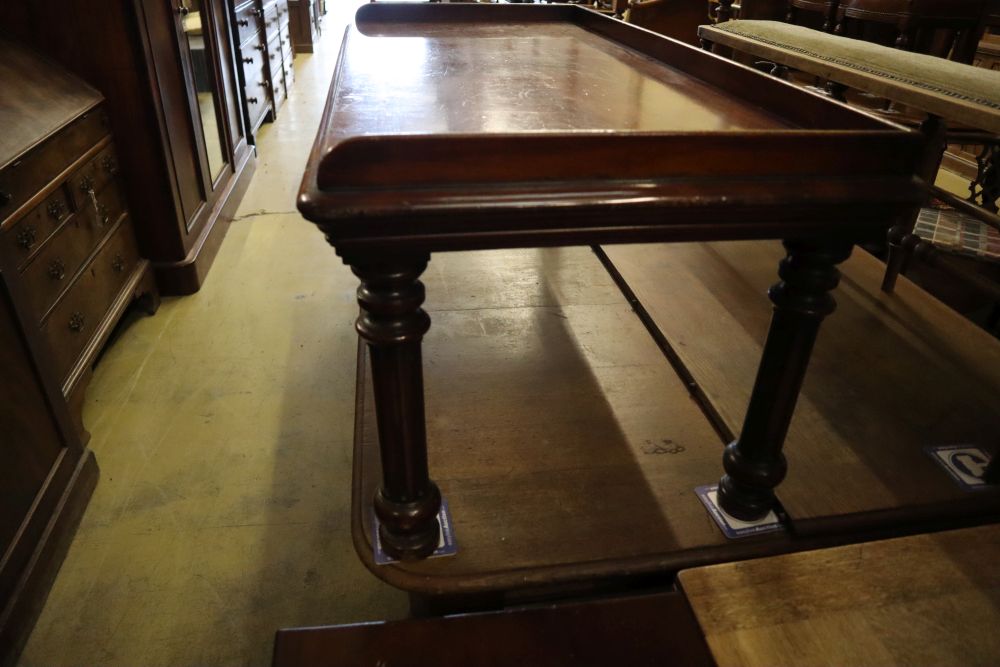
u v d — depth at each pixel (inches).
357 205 33.4
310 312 101.3
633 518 53.5
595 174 36.3
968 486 57.0
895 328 81.0
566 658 43.7
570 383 70.9
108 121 88.7
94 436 75.5
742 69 53.7
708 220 38.1
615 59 73.2
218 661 53.2
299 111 202.7
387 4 98.3
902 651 44.1
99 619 56.0
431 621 45.7
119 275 89.3
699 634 45.3
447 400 67.6
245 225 128.8
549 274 95.3
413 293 39.1
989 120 55.2
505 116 46.4
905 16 91.0
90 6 83.2
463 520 52.8
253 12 163.9
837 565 49.6
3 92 69.7
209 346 92.3
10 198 62.5
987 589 48.2
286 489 69.7
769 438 49.9
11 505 54.8
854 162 38.3
